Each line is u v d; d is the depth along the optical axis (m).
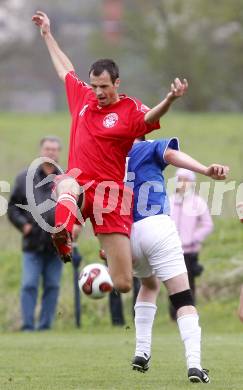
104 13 121.06
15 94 164.12
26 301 31.03
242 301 16.88
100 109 16.80
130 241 16.67
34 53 132.25
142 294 17.66
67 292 35.94
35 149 68.62
